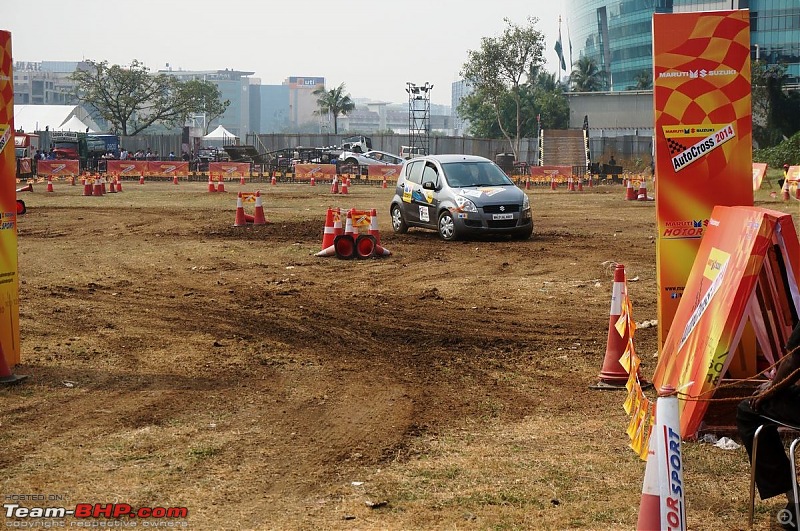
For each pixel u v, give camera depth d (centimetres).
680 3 10912
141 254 1847
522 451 672
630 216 2830
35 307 1252
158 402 798
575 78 11944
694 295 773
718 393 711
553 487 598
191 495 584
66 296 1348
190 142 7756
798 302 653
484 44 8000
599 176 5656
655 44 836
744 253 668
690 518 553
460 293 1388
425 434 715
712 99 836
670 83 837
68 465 637
